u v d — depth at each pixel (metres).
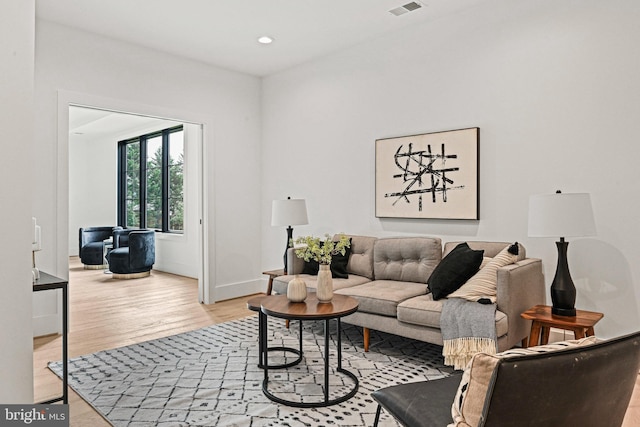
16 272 1.14
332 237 4.75
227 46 4.50
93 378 2.81
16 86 1.15
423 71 3.99
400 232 4.19
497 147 3.54
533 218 2.75
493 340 2.58
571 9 3.17
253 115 5.49
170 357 3.20
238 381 2.75
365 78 4.44
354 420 2.24
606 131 3.03
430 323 2.86
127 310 4.68
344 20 3.92
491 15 3.57
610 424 1.18
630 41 2.93
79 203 9.77
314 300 2.86
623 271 2.97
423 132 4.00
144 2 3.54
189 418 2.27
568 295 2.70
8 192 1.11
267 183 5.51
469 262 3.08
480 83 3.63
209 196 5.05
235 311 4.64
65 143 3.92
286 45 4.48
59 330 3.81
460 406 1.21
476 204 3.61
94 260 7.71
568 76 3.19
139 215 8.26
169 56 4.68
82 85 4.04
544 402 1.03
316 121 4.91
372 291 3.31
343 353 3.26
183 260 6.96
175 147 7.30
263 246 5.58
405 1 3.56
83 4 3.56
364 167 4.47
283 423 2.21
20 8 1.17
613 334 3.02
